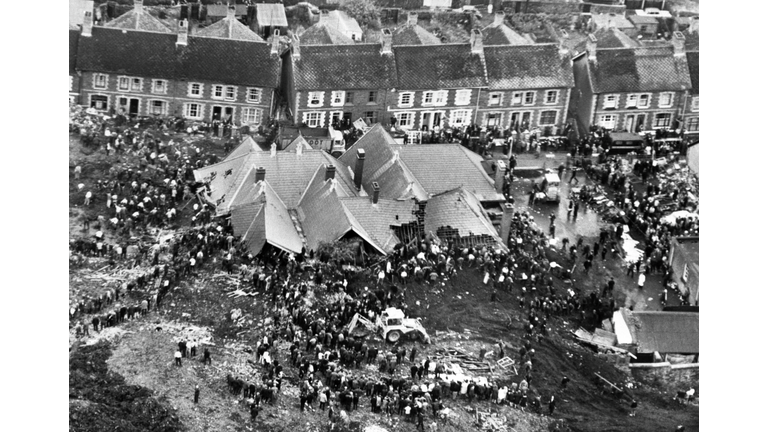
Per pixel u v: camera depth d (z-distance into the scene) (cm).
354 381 14325
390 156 18375
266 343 14638
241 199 17412
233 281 15862
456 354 15350
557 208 19362
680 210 19050
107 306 15325
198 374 14212
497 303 16438
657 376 16062
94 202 17412
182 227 17012
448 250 17000
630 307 17175
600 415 15050
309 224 17212
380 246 16862
